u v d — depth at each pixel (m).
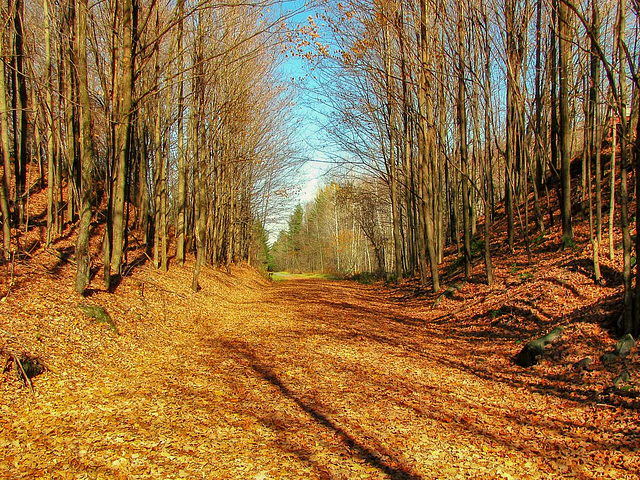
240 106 21.31
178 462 4.83
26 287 9.45
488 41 14.43
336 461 5.02
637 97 7.69
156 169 16.89
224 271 26.27
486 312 12.27
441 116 21.30
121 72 12.75
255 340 11.01
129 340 9.49
